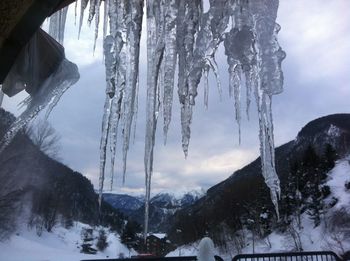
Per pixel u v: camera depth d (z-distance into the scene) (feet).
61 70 16.14
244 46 13.38
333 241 200.23
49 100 16.01
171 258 30.30
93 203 325.21
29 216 276.82
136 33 13.66
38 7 10.90
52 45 15.72
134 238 388.78
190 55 13.43
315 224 230.89
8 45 11.19
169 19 13.58
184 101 13.51
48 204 255.09
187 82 13.46
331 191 250.37
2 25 10.83
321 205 238.48
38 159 136.15
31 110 15.96
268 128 14.12
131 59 13.64
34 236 277.23
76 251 302.45
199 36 13.50
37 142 135.13
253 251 225.97
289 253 36.83
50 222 296.71
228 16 13.42
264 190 265.75
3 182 124.26
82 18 16.01
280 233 245.65
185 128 13.42
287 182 289.94
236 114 14.93
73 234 333.83
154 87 13.78
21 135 106.11
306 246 215.92
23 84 15.69
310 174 273.13
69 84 16.25
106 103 13.79
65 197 264.72
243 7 13.38
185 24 13.46
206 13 13.57
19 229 263.29
